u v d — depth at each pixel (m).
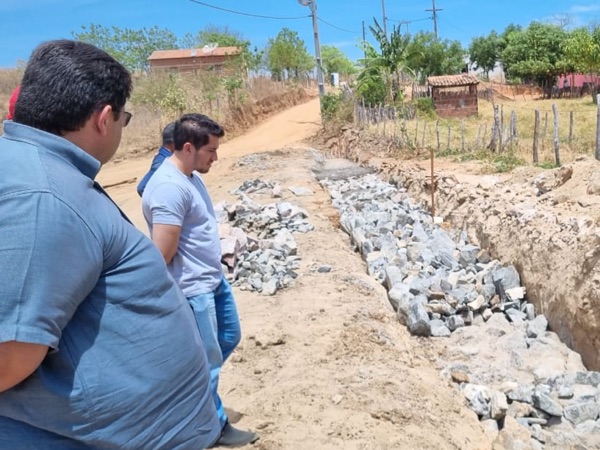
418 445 3.54
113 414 1.51
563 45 41.53
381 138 20.81
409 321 6.18
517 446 3.84
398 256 7.96
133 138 30.38
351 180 16.33
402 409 3.90
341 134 26.12
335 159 23.42
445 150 16.69
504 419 4.36
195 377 1.73
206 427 1.80
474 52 55.47
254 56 45.19
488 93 39.19
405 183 13.98
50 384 1.43
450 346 5.93
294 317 5.77
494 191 9.88
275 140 30.75
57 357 1.44
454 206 10.52
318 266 7.60
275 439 3.52
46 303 1.31
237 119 35.19
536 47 44.03
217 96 35.00
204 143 3.04
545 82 43.88
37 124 1.50
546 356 5.53
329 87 59.22
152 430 1.60
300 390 4.17
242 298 6.73
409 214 10.80
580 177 8.31
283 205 10.30
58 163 1.46
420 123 24.39
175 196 2.91
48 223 1.33
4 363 1.31
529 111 27.36
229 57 43.62
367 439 3.54
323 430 3.62
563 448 4.15
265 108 39.34
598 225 6.04
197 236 3.07
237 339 3.52
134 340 1.53
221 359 3.28
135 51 50.19
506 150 14.80
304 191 13.81
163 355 1.59
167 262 2.95
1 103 34.62
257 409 3.99
